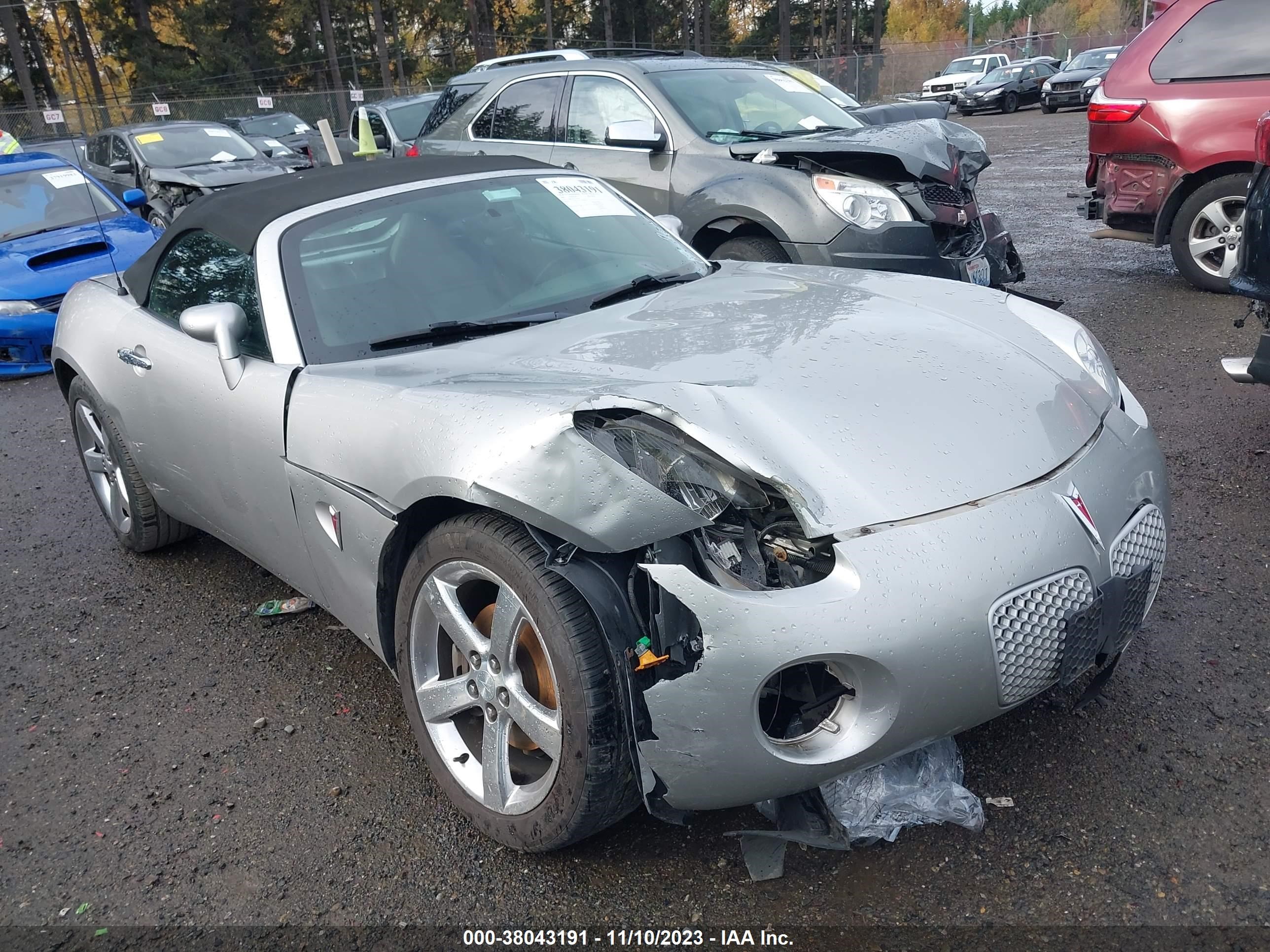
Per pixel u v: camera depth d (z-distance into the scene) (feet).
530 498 6.68
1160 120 21.50
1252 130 20.36
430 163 11.86
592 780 6.65
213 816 8.42
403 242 10.32
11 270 25.03
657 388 7.16
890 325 8.75
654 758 6.56
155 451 11.68
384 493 7.88
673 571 6.36
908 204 17.62
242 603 12.32
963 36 290.56
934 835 7.42
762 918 6.84
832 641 6.21
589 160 21.33
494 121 23.76
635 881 7.27
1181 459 13.73
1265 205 12.32
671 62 21.86
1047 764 8.05
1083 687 8.94
